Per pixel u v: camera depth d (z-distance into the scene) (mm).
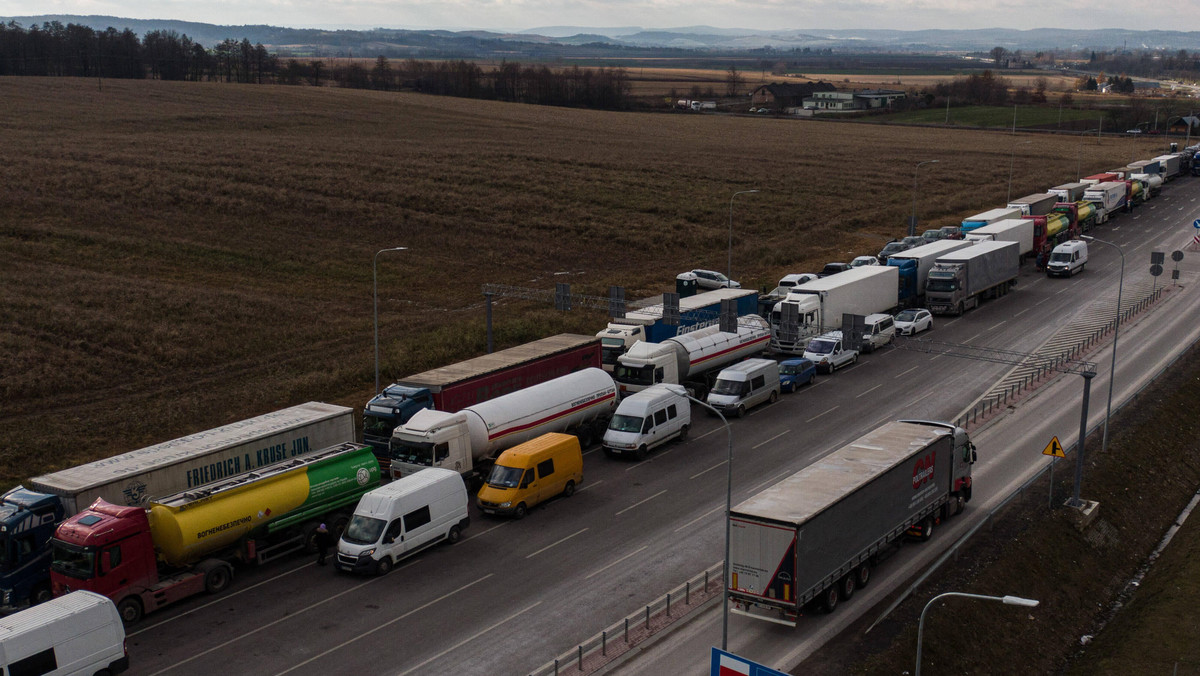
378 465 37562
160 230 86625
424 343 62281
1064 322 67812
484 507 38156
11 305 63750
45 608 25766
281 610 30906
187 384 54844
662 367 50312
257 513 32875
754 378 51281
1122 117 199125
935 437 35406
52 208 88000
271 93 183000
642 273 85250
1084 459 44000
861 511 30484
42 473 42219
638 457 44344
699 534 36094
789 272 85000
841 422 49094
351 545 33125
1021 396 53031
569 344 51281
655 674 26750
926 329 66812
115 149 112750
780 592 27906
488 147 138375
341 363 58312
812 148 159500
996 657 29953
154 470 33062
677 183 122688
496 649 28188
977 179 134625
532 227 99188
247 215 93875
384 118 163125
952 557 34125
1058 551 36469
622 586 32156
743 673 21188
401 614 30484
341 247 88000
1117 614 34875
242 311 67750
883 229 105500
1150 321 67750
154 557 30719
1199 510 44062
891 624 29422
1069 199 103188
